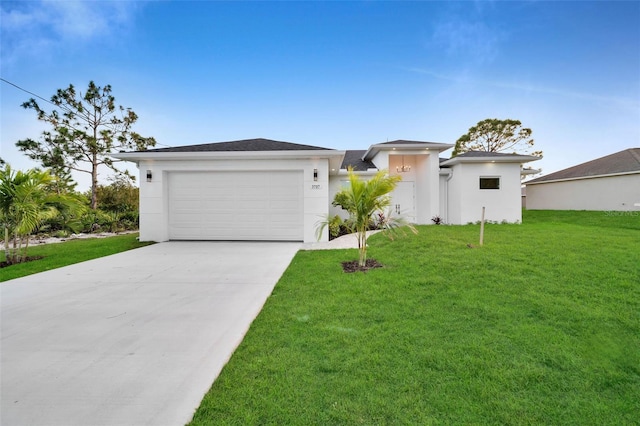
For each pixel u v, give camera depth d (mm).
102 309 3672
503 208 12812
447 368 2354
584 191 18312
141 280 4965
